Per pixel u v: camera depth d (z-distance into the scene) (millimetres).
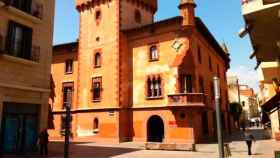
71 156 19125
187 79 28672
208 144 26875
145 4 37719
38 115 21141
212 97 35562
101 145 27391
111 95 31828
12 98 18969
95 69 34062
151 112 29688
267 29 8547
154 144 23375
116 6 33844
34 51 20875
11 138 18766
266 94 29484
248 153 19891
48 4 23031
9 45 18984
